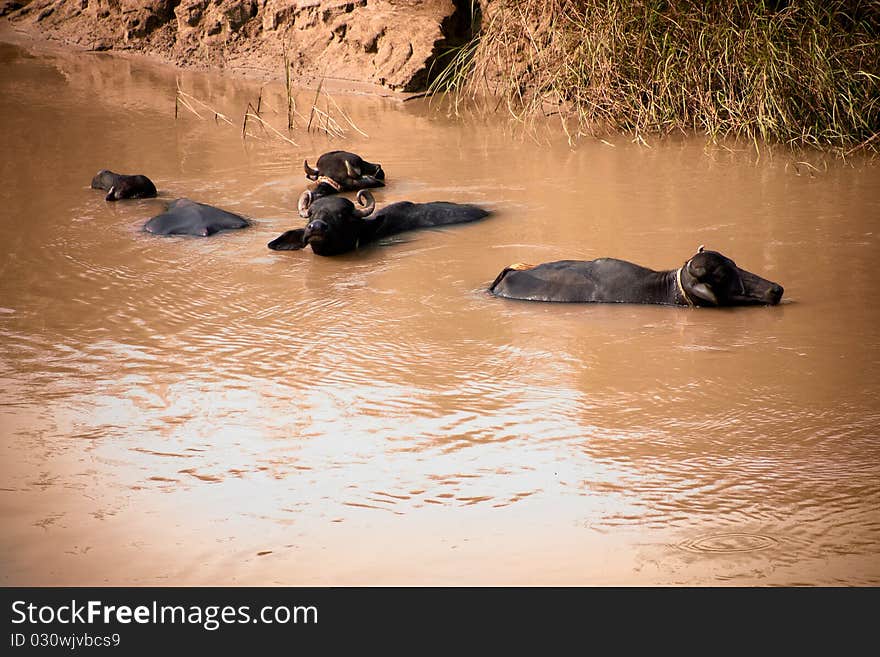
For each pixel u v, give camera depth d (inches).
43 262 1544.0
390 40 2866.6
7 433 997.2
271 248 1603.1
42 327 1291.8
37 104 2662.4
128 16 3353.8
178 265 1534.2
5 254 1577.3
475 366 1151.6
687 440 956.6
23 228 1706.4
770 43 2207.2
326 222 1562.5
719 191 1870.1
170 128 2437.3
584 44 2410.2
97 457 946.7
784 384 1080.2
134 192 1873.8
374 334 1255.5
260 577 738.8
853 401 1033.5
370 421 1015.6
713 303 1311.5
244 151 2239.2
